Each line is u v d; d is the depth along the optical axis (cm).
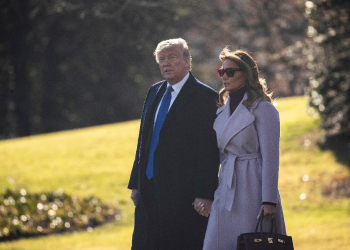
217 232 1342
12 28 8738
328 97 4284
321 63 4125
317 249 2328
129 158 5191
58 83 10350
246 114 1330
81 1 5669
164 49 1487
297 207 3388
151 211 1525
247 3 9312
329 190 3575
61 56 9912
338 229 2709
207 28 10069
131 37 7494
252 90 1345
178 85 1510
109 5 5544
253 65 1373
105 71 10119
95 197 4047
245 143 1334
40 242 3061
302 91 11619
